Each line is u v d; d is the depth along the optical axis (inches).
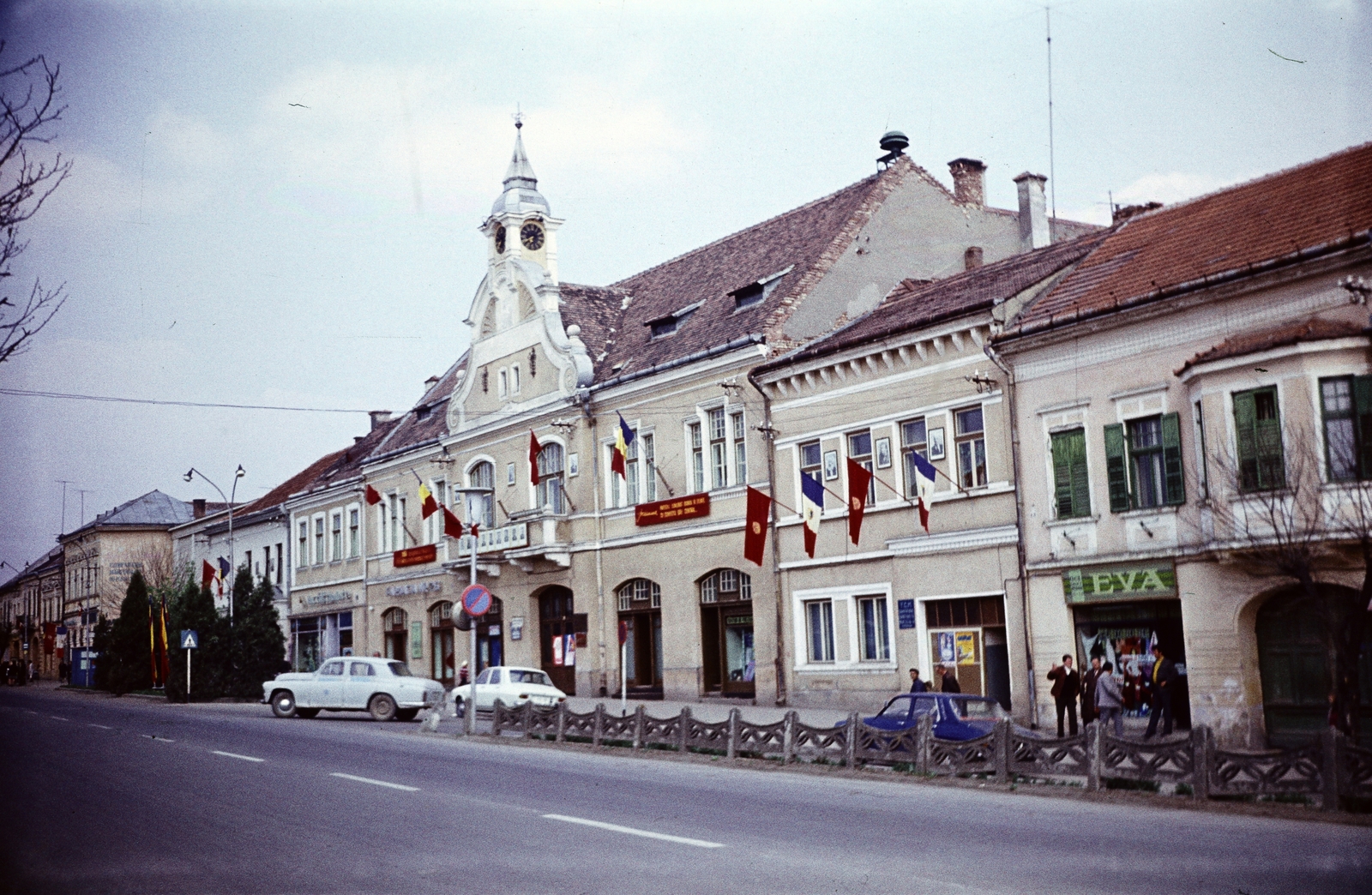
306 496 2407.7
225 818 581.9
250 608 2007.9
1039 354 1048.8
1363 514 722.2
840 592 1251.2
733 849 496.4
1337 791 569.9
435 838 523.8
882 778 754.8
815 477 1288.1
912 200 1475.1
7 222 378.0
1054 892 407.5
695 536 1437.0
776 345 1337.4
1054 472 1033.5
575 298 1785.2
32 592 3937.0
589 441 1616.6
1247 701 872.9
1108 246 1116.5
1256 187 1023.6
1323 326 825.5
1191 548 908.6
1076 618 1024.2
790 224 1595.7
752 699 1364.4
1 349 369.4
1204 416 877.8
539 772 793.6
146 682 2317.9
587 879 437.7
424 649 1993.1
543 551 1620.3
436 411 2151.8
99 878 443.8
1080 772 672.4
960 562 1122.0
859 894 408.8
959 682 1126.4
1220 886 415.5
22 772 769.6
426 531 2010.3
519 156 1828.2
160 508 3376.0
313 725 1248.2
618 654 1561.3
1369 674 820.0
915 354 1167.6
